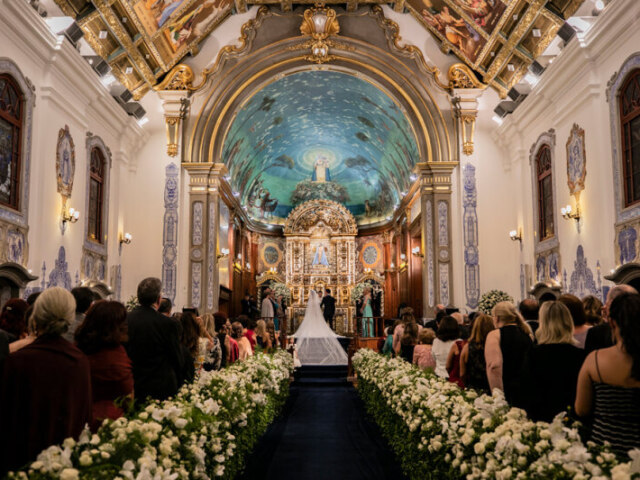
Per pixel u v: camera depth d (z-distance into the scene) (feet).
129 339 15.84
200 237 56.75
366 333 81.97
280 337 60.75
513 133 55.01
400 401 20.35
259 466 23.40
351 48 58.44
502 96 55.47
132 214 56.80
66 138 41.34
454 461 12.39
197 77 57.93
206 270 56.44
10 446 10.15
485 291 56.24
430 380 18.88
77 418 10.68
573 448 9.25
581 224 41.50
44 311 10.81
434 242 56.95
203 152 58.03
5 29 32.73
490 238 56.90
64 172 40.96
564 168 44.55
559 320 13.65
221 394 17.33
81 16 40.78
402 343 30.53
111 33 44.42
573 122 42.75
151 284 16.79
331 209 102.12
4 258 32.91
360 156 93.20
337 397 46.52
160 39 50.75
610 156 37.01
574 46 38.81
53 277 39.27
